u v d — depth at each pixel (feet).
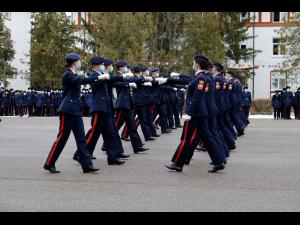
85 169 48.44
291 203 35.68
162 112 91.86
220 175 47.50
